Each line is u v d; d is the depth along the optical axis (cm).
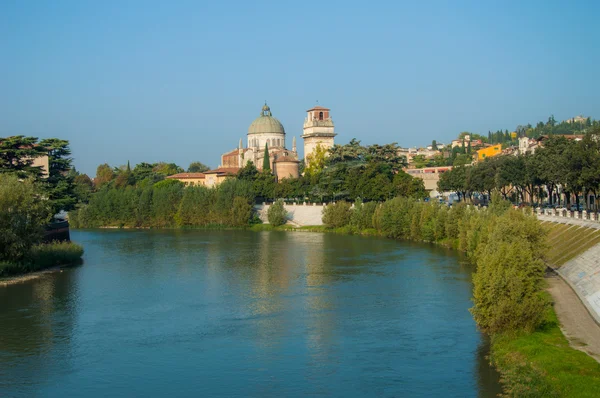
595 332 6100
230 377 5784
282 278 10256
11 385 5662
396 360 6062
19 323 7556
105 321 7644
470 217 12331
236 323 7500
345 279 9988
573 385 4784
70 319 7744
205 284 9862
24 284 9925
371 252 13088
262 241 15975
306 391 5425
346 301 8450
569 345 5722
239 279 10250
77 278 10450
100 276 10644
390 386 5453
